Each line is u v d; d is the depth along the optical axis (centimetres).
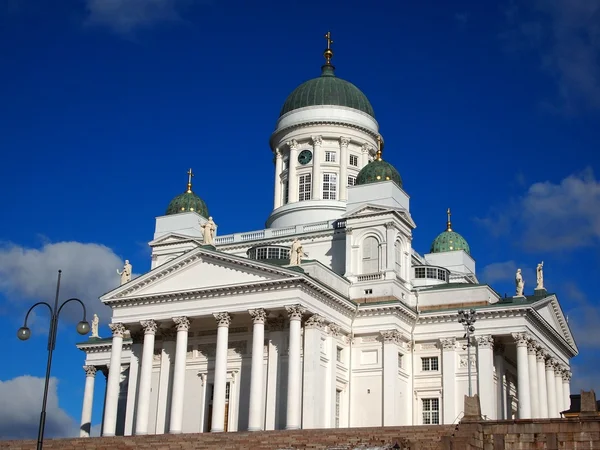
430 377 9600
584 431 5216
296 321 8519
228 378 9144
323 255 10275
